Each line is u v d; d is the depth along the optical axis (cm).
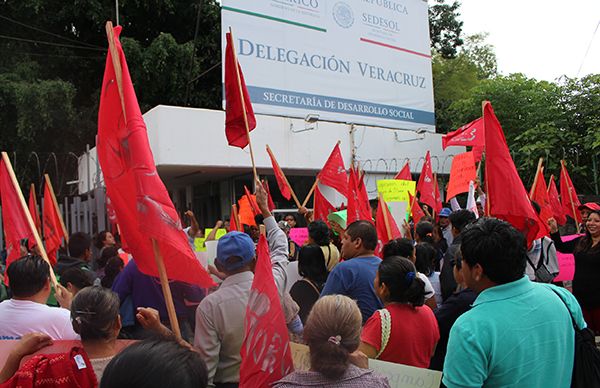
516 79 1775
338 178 791
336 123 1560
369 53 1741
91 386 184
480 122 1052
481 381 202
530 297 215
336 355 198
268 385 239
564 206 891
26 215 432
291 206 1587
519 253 214
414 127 1862
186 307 429
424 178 959
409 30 1883
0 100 1630
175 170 1362
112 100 282
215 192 1659
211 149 1290
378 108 1750
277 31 1505
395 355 291
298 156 1461
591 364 225
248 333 248
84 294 236
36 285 312
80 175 1688
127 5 1944
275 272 334
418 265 456
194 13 2041
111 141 283
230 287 304
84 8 1870
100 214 1056
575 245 543
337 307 206
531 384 203
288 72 1521
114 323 235
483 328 205
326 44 1620
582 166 1538
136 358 125
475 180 838
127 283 416
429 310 313
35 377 181
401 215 693
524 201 376
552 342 211
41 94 1603
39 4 1761
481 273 220
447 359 210
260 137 1390
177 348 133
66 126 1794
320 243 509
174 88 1875
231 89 430
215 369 292
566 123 1591
